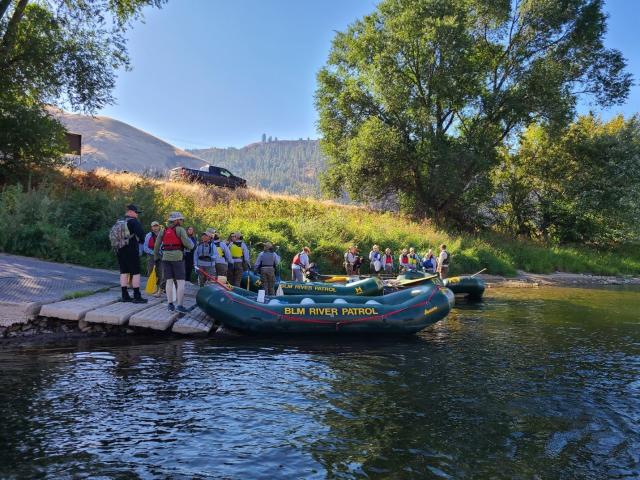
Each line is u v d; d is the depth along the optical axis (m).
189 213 17.91
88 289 9.74
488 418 5.14
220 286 9.09
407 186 31.95
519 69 30.33
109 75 19.53
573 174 34.75
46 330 7.91
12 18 17.31
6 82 17.77
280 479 3.73
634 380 6.65
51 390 5.35
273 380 6.13
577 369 7.15
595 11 29.06
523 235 36.16
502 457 4.27
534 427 4.95
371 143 27.66
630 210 34.44
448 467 4.05
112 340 7.85
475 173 30.30
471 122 31.00
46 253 13.02
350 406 5.33
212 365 6.69
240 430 4.58
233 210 21.77
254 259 15.80
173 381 5.88
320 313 8.70
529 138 35.66
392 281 14.48
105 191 18.30
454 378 6.51
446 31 26.64
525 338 9.40
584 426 5.02
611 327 10.91
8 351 6.87
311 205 26.59
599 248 37.06
